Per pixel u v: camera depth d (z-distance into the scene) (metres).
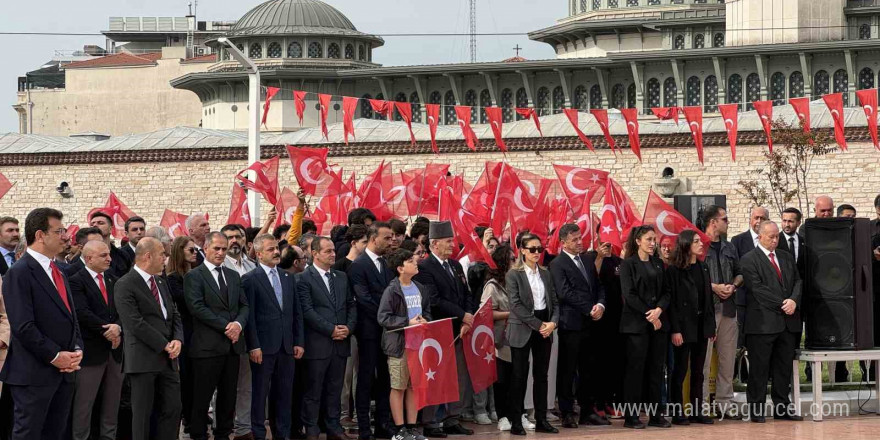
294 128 67.75
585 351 17.14
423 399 15.45
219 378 15.05
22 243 16.31
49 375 13.14
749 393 17.34
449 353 15.80
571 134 45.38
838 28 62.56
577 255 17.03
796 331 17.30
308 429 15.83
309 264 16.64
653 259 16.88
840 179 42.47
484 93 65.56
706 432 16.19
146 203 48.66
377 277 16.11
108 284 14.23
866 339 17.33
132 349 13.95
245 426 15.88
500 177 21.00
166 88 94.81
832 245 17.30
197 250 16.92
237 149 47.69
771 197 43.16
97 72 95.56
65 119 95.81
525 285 16.33
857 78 59.62
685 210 28.20
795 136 41.31
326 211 25.64
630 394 16.77
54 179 49.47
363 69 67.06
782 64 60.91
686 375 17.42
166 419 14.24
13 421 13.48
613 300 17.45
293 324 15.70
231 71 68.31
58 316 13.27
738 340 18.94
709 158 43.94
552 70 63.81
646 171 44.56
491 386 17.94
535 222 21.25
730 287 17.30
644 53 61.69
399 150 46.50
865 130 42.09
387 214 23.47
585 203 20.92
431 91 66.69
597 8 69.62
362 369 15.92
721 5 67.25
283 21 70.50
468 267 18.22
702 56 60.94
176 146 48.50
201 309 14.68
